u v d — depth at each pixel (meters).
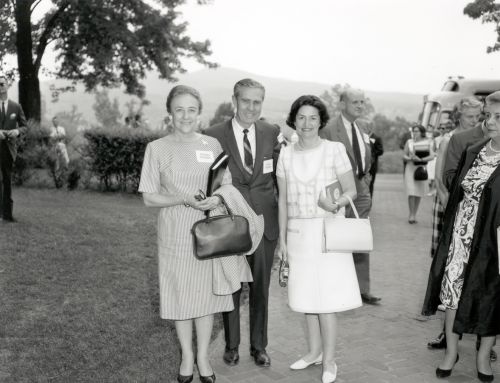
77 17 22.95
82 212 10.16
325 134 5.36
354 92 5.25
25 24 21.27
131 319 4.81
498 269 3.55
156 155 3.62
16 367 3.80
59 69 24.92
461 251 3.75
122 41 23.17
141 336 4.44
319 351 4.04
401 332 4.77
